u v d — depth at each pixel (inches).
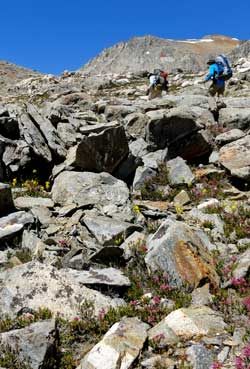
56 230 280.2
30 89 1228.5
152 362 174.1
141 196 342.6
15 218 283.3
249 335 188.5
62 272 221.6
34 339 176.4
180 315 194.9
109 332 188.1
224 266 244.4
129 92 933.2
